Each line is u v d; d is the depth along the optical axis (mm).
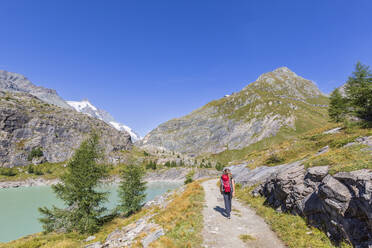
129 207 32906
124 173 36062
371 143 10234
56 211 23672
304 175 9938
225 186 9453
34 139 156250
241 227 8172
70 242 17594
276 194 11430
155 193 91938
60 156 157000
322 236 6699
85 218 22422
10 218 48531
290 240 6652
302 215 8531
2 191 95000
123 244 9750
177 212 11484
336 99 34219
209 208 11578
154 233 8719
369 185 5508
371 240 5090
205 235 7223
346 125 21688
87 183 23875
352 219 5820
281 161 20969
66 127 182500
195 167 174375
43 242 18500
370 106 23156
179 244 6570
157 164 185625
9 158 136000
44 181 122688
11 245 18625
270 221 8938
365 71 28844
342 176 6750
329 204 6633
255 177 19797
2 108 152875
